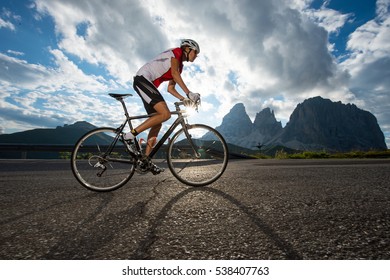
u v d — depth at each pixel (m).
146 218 1.96
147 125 3.28
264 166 6.02
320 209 2.13
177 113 3.51
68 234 1.67
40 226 1.83
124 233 1.67
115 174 3.26
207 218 1.94
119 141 3.29
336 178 3.68
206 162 3.53
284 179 3.67
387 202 2.34
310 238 1.55
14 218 2.03
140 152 3.27
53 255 1.39
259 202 2.37
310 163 6.73
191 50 3.53
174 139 3.47
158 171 3.33
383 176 3.76
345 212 2.04
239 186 3.16
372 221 1.83
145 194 2.80
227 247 1.45
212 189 3.00
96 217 2.02
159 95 3.34
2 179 4.32
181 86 3.37
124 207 2.29
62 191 3.09
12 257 1.38
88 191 3.07
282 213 2.04
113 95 3.24
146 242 1.53
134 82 3.42
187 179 3.40
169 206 2.28
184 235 1.62
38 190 3.18
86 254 1.40
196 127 3.57
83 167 3.25
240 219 1.90
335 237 1.56
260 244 1.48
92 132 3.27
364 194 2.65
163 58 3.40
